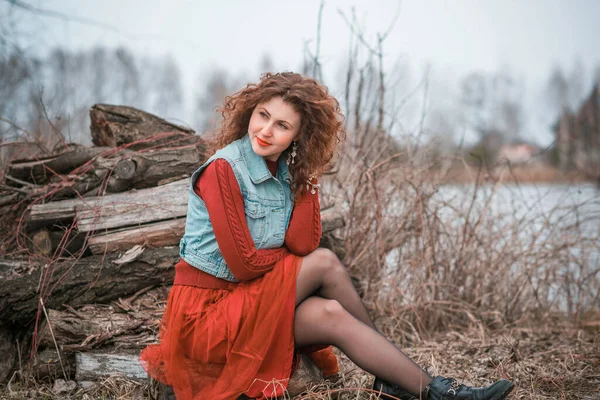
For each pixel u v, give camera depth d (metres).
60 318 3.00
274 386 2.52
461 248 4.29
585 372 3.22
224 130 2.75
